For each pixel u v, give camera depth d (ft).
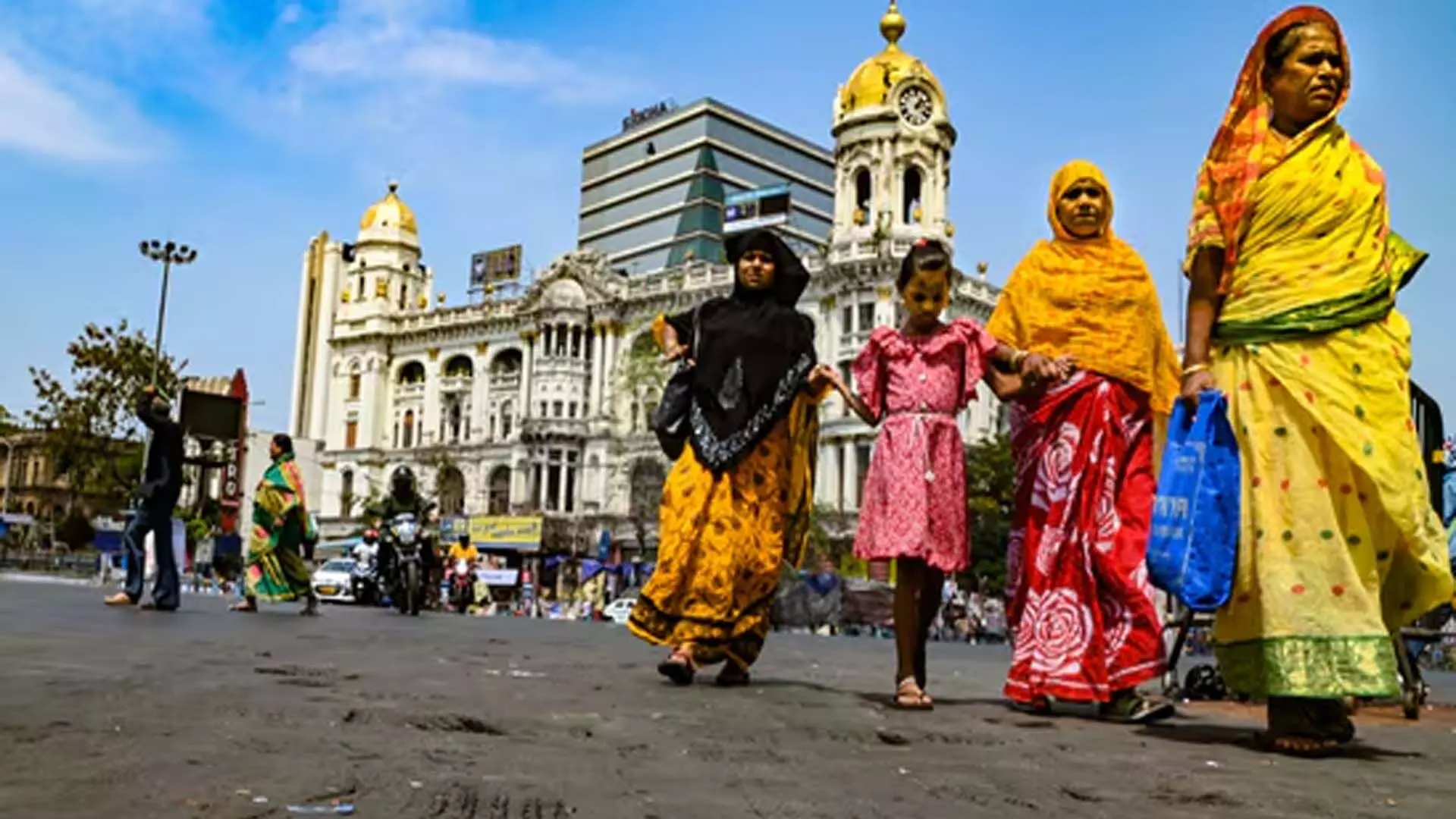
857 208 193.47
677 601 20.62
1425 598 13.99
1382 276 14.20
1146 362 18.49
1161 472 14.61
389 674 18.38
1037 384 18.49
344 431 248.32
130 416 175.52
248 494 231.09
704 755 11.46
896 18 202.18
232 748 10.37
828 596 108.99
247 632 28.50
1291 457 13.92
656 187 310.65
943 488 18.43
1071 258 19.06
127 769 9.14
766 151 315.58
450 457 230.07
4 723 11.25
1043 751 12.89
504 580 155.63
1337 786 11.10
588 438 211.82
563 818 8.16
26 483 274.77
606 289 218.38
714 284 207.82
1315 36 14.62
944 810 9.03
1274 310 14.23
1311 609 13.47
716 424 21.25
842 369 186.19
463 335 236.63
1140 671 16.92
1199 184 15.37
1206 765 12.26
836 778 10.30
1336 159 14.53
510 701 15.33
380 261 255.29
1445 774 12.25
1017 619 18.92
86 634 24.00
